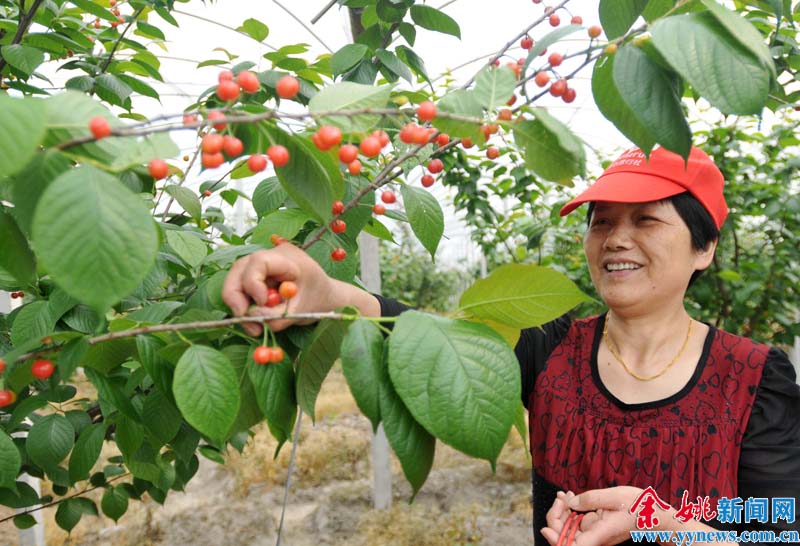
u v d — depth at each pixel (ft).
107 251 2.09
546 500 5.70
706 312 15.51
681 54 2.68
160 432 4.08
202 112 2.83
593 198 5.09
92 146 2.52
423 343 2.76
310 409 3.46
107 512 7.64
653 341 5.40
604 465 5.26
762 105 2.67
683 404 5.08
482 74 3.08
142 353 3.43
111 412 4.99
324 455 18.03
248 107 3.15
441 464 17.99
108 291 2.09
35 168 2.35
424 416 2.62
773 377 4.94
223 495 16.47
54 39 6.49
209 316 3.59
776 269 14.30
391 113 2.93
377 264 13.30
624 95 2.93
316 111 3.01
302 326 3.75
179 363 2.92
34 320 4.34
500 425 2.67
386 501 15.16
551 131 2.71
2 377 3.40
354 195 4.96
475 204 15.80
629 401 5.36
